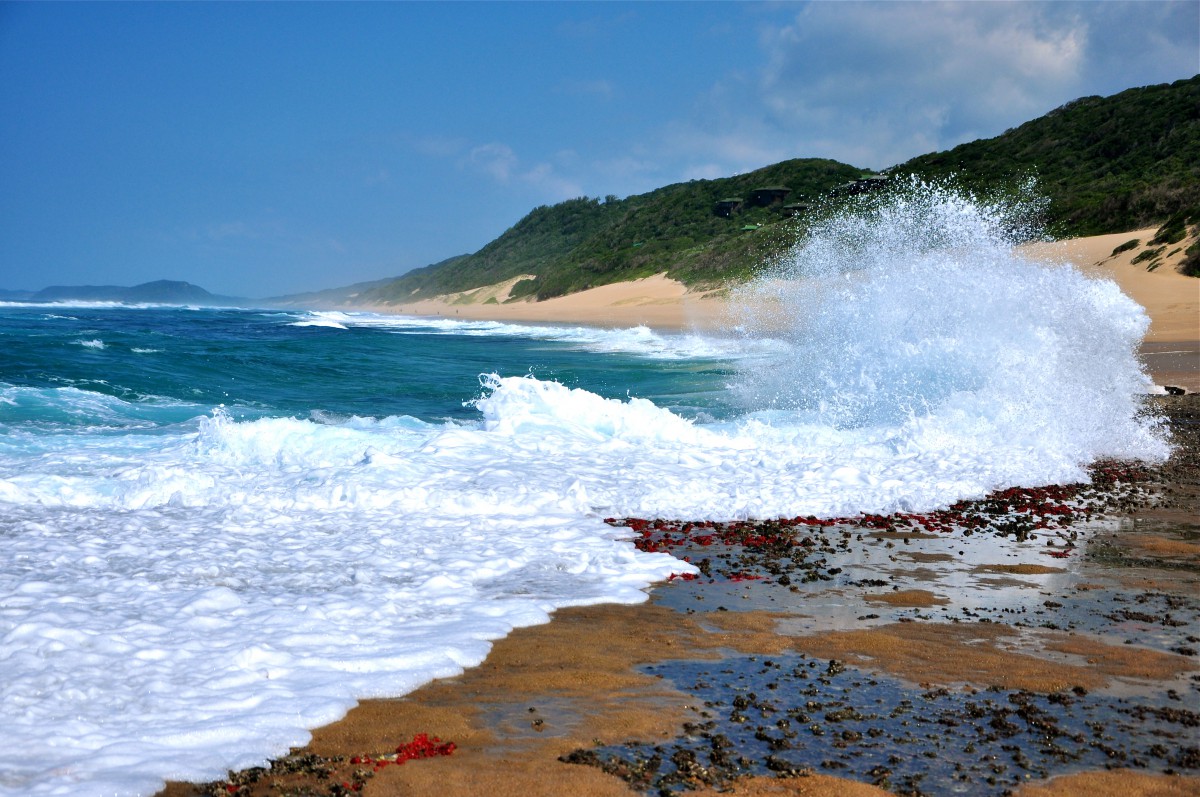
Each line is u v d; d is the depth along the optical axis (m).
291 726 5.03
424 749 4.83
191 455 13.53
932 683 5.87
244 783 4.41
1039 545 9.47
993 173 73.75
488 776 4.53
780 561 8.92
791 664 6.20
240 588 7.64
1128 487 12.14
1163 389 21.16
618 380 25.70
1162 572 8.52
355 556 8.73
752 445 14.88
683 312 66.75
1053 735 5.11
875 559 8.98
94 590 7.27
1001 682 5.88
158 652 5.94
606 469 12.79
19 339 30.52
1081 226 60.84
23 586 7.20
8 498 10.71
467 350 37.81
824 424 16.66
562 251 140.12
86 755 4.53
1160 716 5.38
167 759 4.54
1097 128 75.56
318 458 13.13
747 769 4.66
